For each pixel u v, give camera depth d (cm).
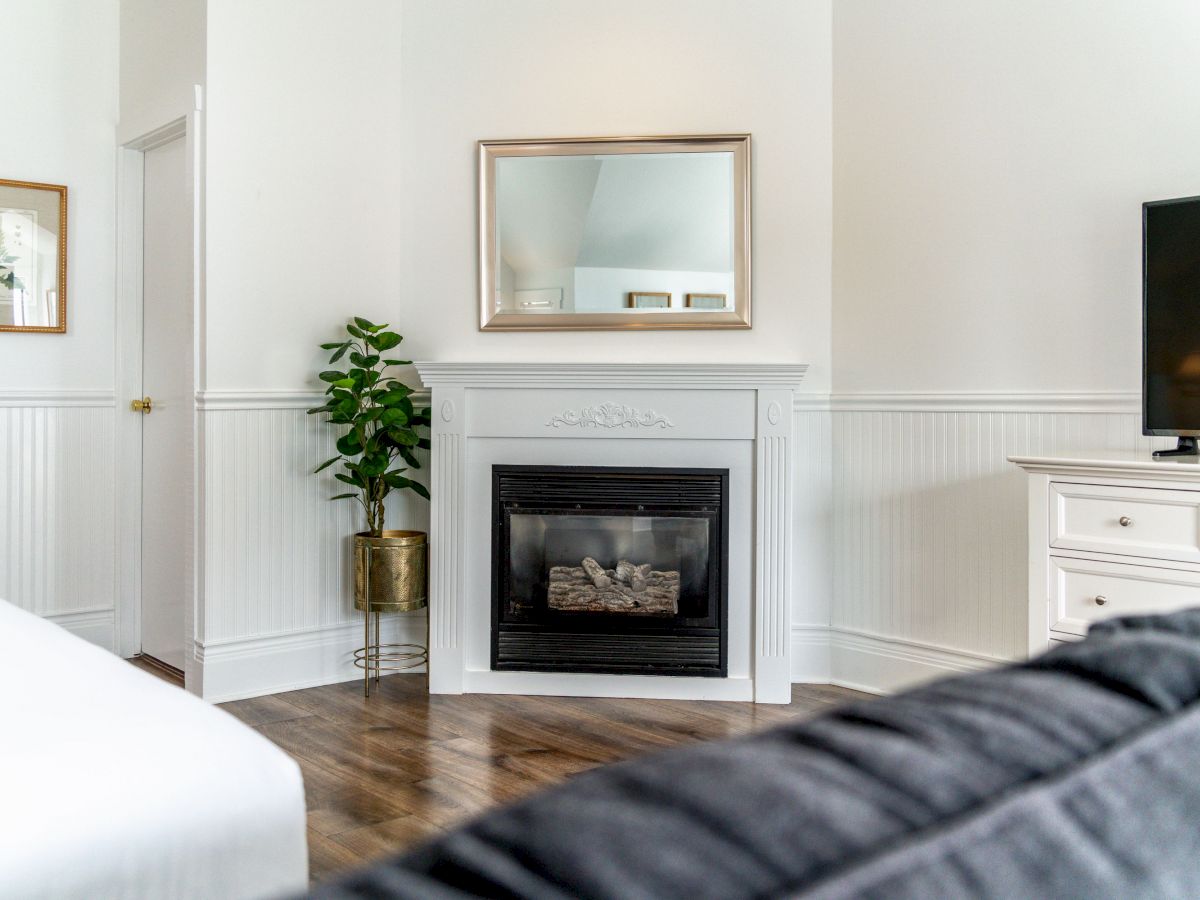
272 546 407
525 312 421
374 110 425
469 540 405
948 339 378
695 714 376
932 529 384
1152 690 44
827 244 411
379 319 430
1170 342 305
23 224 429
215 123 388
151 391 455
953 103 374
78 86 443
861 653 408
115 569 460
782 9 409
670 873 28
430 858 31
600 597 393
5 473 429
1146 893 36
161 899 105
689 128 412
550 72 418
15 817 100
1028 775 37
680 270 412
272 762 118
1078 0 343
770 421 386
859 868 29
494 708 384
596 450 398
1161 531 276
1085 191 343
